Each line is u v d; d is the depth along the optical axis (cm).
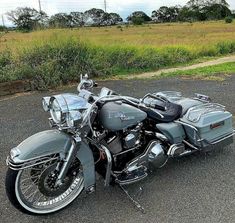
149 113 390
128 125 356
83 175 345
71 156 328
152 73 1245
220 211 351
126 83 1000
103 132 353
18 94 862
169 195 380
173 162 455
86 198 374
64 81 988
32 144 320
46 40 1117
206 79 1048
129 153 374
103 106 346
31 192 344
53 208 345
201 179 414
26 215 347
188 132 415
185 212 350
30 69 932
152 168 422
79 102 321
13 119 648
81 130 330
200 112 430
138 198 375
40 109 712
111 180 366
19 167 309
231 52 2175
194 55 1816
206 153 480
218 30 4812
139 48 1507
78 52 1093
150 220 338
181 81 1024
